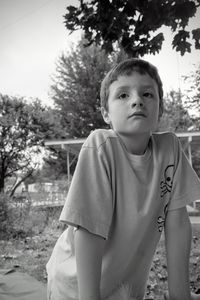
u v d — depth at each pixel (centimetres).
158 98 125
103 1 332
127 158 125
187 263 138
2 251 536
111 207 123
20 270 410
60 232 719
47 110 1858
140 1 306
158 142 136
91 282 117
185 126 2455
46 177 2378
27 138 1689
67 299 142
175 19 307
